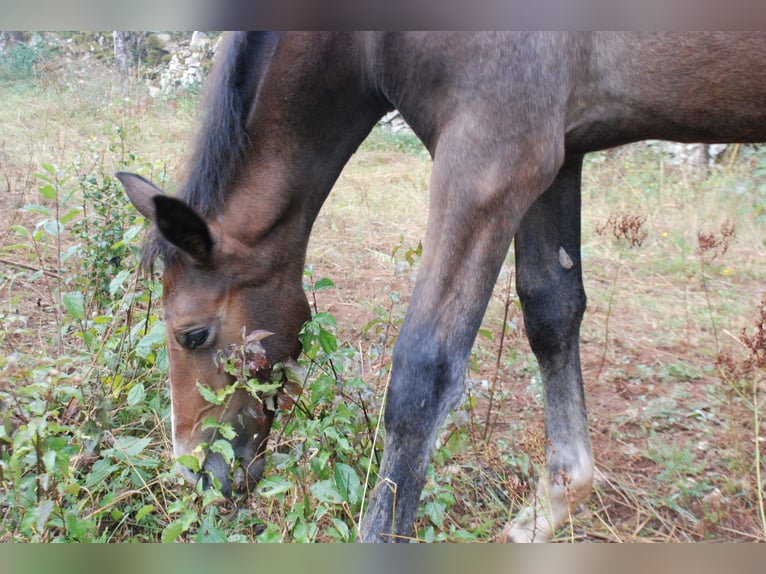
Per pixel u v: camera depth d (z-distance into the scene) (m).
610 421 3.40
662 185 5.84
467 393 2.96
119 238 3.38
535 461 2.56
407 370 2.19
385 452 2.26
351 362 3.10
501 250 2.19
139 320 3.27
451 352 2.17
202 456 2.43
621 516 2.78
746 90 2.21
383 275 4.84
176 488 2.63
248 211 2.46
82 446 2.56
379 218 5.75
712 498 2.75
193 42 8.56
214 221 2.44
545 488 2.56
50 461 2.13
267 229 2.48
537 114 2.15
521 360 3.88
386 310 4.12
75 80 7.88
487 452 2.81
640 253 5.14
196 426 2.46
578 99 2.30
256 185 2.47
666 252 5.12
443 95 2.21
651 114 2.32
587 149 2.47
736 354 3.84
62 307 3.67
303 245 2.60
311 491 2.33
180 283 2.41
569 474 2.61
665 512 2.79
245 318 2.48
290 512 2.35
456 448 2.62
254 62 2.44
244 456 2.52
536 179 2.19
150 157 5.58
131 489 2.57
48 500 2.21
